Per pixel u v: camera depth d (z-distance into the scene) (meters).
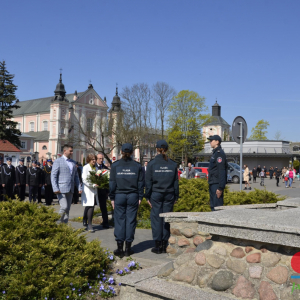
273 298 3.02
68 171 7.79
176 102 56.00
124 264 5.52
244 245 3.36
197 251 3.63
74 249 4.74
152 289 3.44
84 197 8.59
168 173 6.28
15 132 54.53
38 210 5.21
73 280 4.26
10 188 15.71
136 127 50.75
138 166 6.22
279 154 58.75
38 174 15.58
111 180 6.19
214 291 3.32
